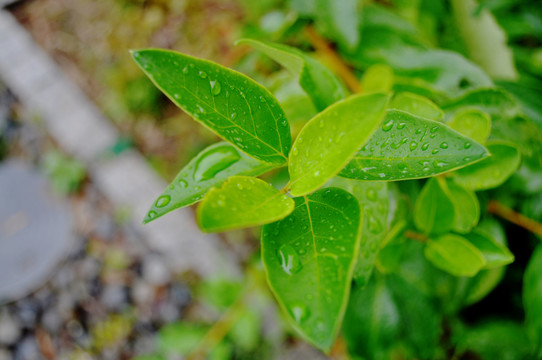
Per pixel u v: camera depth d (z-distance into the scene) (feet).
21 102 3.31
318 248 0.72
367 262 0.89
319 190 0.76
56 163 3.07
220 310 2.34
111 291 2.92
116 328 2.86
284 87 1.14
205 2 2.96
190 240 2.85
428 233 1.01
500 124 1.03
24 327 2.94
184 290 2.83
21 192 3.15
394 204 1.03
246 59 1.63
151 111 3.03
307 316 0.68
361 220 0.72
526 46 1.56
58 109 3.20
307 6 1.26
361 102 0.66
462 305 1.28
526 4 1.30
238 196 0.70
